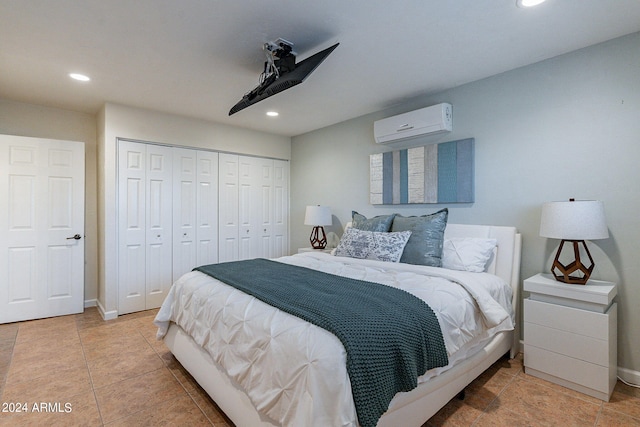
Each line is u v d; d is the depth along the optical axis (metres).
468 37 2.11
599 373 1.91
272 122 4.12
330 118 3.95
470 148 2.84
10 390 2.03
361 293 1.77
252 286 1.96
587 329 1.95
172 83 2.84
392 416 1.38
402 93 3.12
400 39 2.13
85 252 3.72
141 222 3.58
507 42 2.18
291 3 1.75
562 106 2.37
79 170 3.53
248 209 4.50
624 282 2.12
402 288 1.94
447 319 1.70
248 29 2.00
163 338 2.53
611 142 2.16
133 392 2.02
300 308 1.53
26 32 2.01
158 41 2.14
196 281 2.30
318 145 4.46
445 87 2.98
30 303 3.29
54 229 3.41
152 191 3.65
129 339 2.84
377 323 1.39
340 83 2.87
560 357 2.06
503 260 2.56
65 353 2.56
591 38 2.14
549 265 2.44
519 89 2.57
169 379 2.18
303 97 3.22
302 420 1.16
